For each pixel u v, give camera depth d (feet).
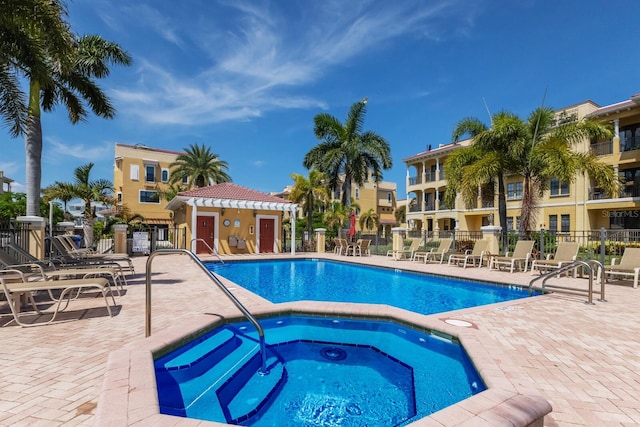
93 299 21.24
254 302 21.12
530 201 46.52
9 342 13.15
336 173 72.74
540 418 7.19
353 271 45.42
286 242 75.41
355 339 17.21
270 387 12.05
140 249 56.65
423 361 14.56
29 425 7.70
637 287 27.89
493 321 17.06
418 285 34.40
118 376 9.00
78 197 77.87
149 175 124.88
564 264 32.96
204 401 11.05
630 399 9.33
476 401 7.45
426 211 112.78
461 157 51.13
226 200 60.39
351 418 10.23
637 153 66.64
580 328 15.93
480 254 41.81
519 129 45.65
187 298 22.09
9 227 28.40
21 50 27.84
